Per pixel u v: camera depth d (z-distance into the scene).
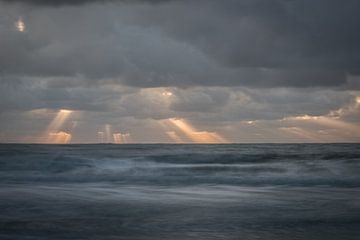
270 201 20.00
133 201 19.81
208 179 29.16
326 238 12.95
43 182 28.39
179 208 17.95
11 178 30.11
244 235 13.27
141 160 39.88
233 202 19.61
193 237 13.00
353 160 36.59
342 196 21.70
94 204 18.86
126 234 13.34
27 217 15.91
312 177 28.67
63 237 12.83
